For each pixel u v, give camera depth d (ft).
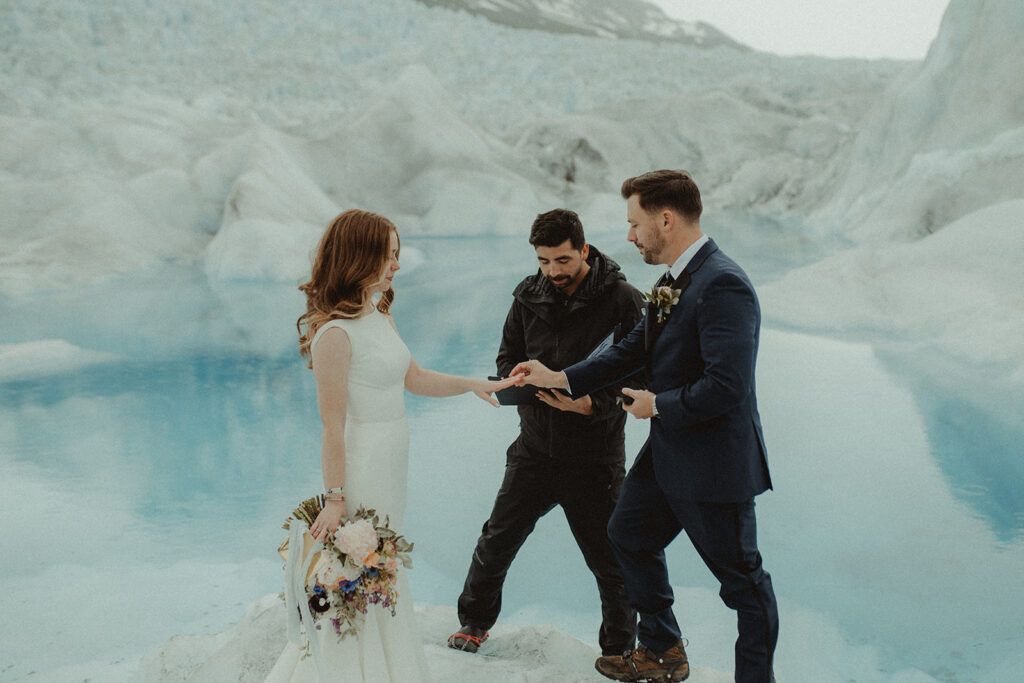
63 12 62.23
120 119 44.27
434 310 30.19
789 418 18.01
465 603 8.12
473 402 20.76
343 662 5.99
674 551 13.12
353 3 86.43
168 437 18.25
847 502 14.10
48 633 10.34
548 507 7.88
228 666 7.61
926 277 25.72
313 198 41.45
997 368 19.51
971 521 13.26
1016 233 24.94
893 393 19.34
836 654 9.75
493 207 48.21
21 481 15.75
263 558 12.74
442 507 14.65
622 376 7.07
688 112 66.80
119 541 13.32
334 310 5.97
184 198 41.09
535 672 7.43
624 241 46.26
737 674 6.66
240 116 54.03
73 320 28.17
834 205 48.75
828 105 70.90
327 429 5.92
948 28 37.68
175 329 27.48
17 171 40.22
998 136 32.86
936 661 9.55
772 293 27.99
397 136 49.93
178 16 69.26
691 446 6.29
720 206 59.41
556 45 92.58
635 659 7.49
